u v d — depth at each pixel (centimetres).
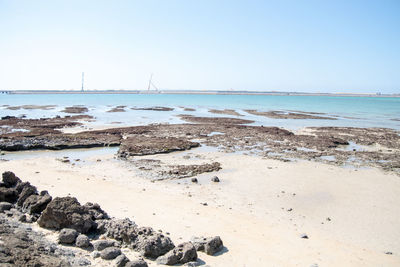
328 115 7756
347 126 5531
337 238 1336
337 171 2400
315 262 1116
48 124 4866
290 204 1720
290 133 4331
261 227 1405
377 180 2191
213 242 1134
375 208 1683
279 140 3772
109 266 964
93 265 965
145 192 1819
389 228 1448
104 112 7706
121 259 970
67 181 1973
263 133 4281
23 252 913
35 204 1366
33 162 2464
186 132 4275
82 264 955
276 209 1642
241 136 4016
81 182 1962
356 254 1198
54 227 1234
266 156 2867
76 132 4184
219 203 1691
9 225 1179
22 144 3006
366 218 1555
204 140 3700
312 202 1758
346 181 2153
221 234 1306
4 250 895
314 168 2472
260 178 2181
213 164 2497
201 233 1304
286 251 1188
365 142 3769
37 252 950
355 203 1752
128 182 2006
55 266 877
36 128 4375
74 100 14025
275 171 2362
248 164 2559
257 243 1241
